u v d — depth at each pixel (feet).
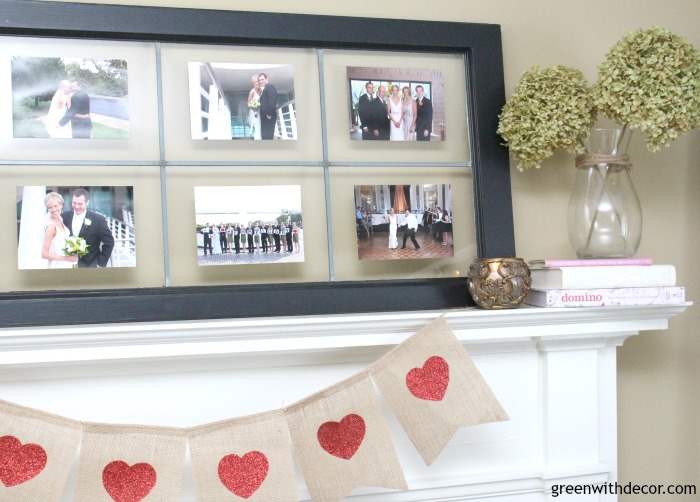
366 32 4.78
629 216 4.68
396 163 4.84
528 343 4.69
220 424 3.90
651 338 5.32
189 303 4.36
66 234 4.34
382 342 4.33
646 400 5.30
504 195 4.91
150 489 3.78
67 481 4.09
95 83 4.43
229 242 4.55
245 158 4.62
